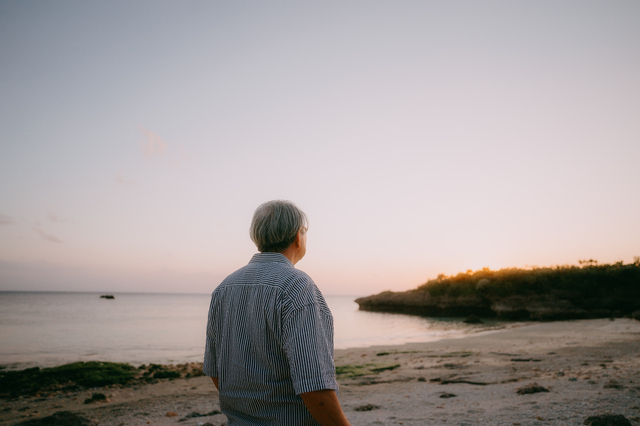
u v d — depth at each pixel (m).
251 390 1.27
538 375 9.41
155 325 41.25
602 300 42.66
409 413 6.01
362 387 9.77
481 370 11.20
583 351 14.10
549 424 4.54
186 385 12.06
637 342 16.42
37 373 13.48
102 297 147.12
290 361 1.18
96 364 14.84
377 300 77.56
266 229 1.49
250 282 1.38
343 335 33.56
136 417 7.25
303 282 1.32
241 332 1.33
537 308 44.34
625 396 5.77
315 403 1.15
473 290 58.34
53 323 41.47
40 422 6.05
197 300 155.88
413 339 27.73
